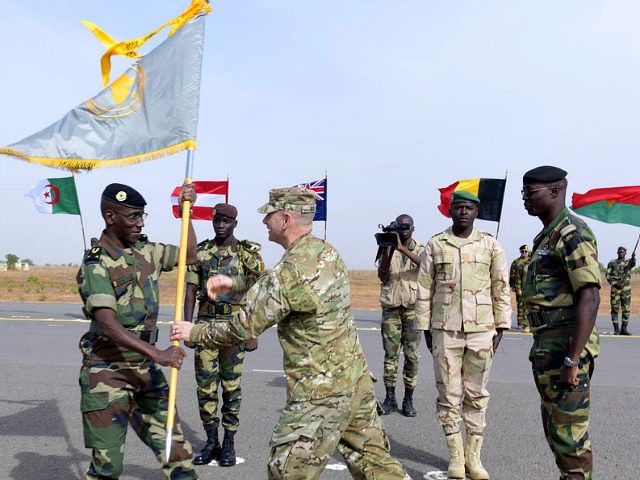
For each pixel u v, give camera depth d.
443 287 5.07
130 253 3.73
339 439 3.14
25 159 3.88
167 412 3.66
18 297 29.53
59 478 4.72
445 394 4.96
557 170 3.84
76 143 3.97
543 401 3.80
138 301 3.69
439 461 5.29
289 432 3.09
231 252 5.35
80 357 10.49
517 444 5.72
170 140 4.00
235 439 5.88
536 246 3.90
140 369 3.69
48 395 7.55
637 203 10.62
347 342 3.19
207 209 10.55
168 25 4.28
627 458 5.27
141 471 4.94
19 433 5.95
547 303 3.75
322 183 12.65
